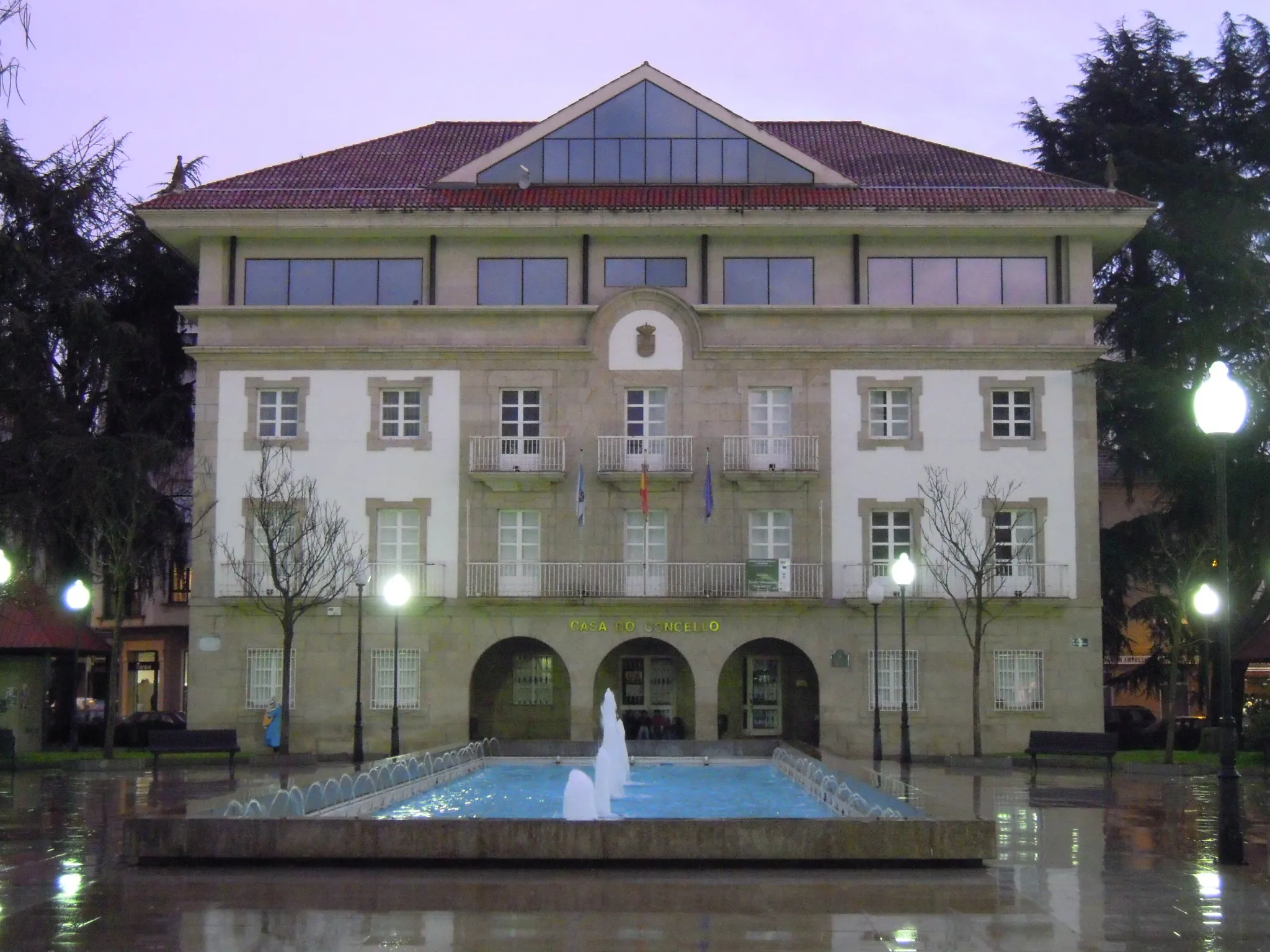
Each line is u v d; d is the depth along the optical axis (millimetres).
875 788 21688
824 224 42625
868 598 39125
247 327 43594
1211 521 45562
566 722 44781
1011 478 42875
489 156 45094
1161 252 50000
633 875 16953
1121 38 54344
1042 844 20391
